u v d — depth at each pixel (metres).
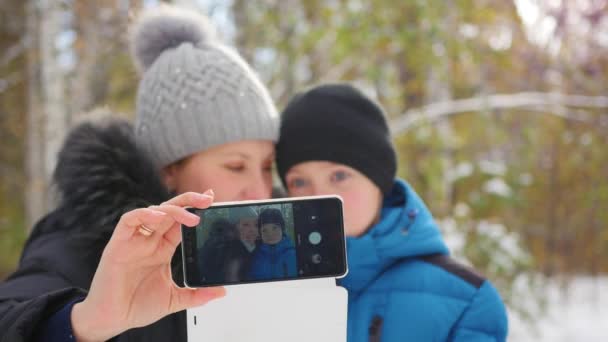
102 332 0.79
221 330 0.92
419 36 3.57
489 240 3.63
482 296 1.28
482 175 3.98
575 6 4.41
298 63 3.79
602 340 4.27
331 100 1.40
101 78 3.88
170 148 1.25
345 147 1.36
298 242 0.93
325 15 3.77
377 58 3.84
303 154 1.38
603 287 5.43
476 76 4.40
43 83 3.45
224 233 0.92
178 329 1.05
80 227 1.07
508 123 4.30
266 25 3.69
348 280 1.33
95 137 1.15
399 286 1.31
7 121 4.54
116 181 1.09
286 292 0.92
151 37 1.41
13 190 4.59
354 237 1.36
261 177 1.30
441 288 1.30
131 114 3.57
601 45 4.52
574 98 4.02
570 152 4.44
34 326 0.81
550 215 4.48
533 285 3.76
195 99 1.23
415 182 3.87
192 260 0.91
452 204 4.17
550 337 4.34
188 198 0.80
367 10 3.53
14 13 4.26
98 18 3.74
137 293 0.82
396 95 3.87
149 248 0.78
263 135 1.27
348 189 1.37
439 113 3.71
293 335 0.92
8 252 4.28
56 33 3.49
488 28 4.21
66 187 1.11
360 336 1.27
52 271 1.00
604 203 4.28
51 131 3.41
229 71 1.27
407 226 1.37
